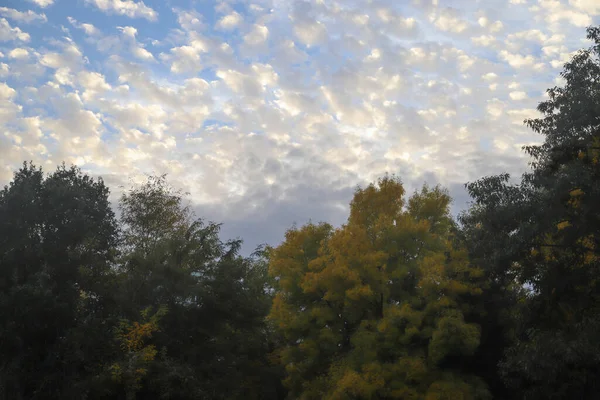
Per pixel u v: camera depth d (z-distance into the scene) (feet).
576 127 79.15
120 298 118.62
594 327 71.51
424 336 93.66
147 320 116.88
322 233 120.37
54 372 110.22
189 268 128.67
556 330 77.36
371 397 94.43
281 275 120.37
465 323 91.61
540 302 83.15
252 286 138.21
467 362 100.12
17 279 113.29
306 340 107.45
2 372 104.68
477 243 92.38
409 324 94.99
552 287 80.38
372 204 114.52
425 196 114.93
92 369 111.24
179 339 122.21
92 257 122.72
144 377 110.93
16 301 107.04
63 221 123.44
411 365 90.53
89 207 131.95
